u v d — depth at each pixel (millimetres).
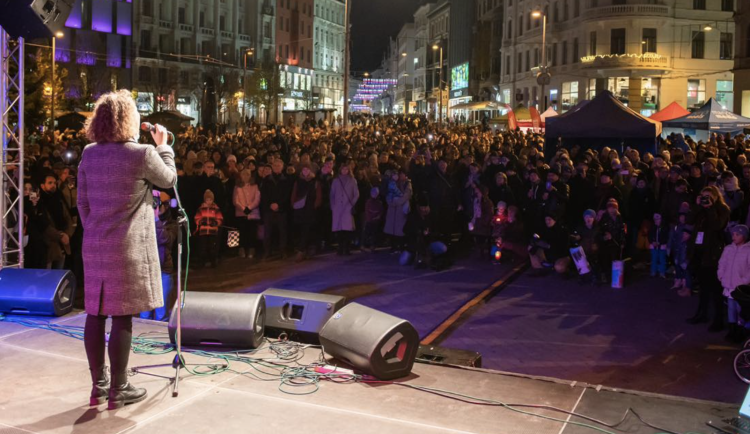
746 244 7855
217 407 4547
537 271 11797
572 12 52500
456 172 15109
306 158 14445
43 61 23641
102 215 4285
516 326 8789
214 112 33344
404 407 4574
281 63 87062
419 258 12375
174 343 5781
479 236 13281
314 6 99375
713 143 18453
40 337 6113
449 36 88125
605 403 4633
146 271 4395
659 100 48656
